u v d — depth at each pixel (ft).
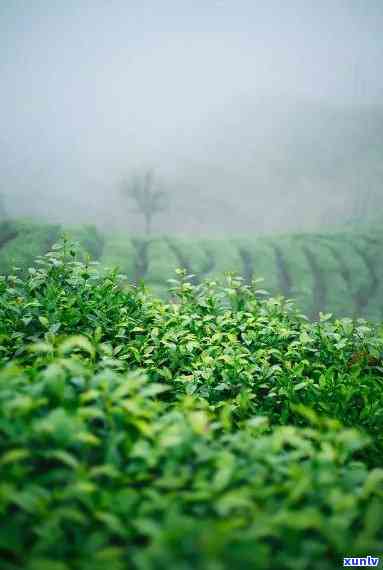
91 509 7.09
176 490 7.86
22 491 6.78
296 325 20.67
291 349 17.63
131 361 16.05
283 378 16.15
